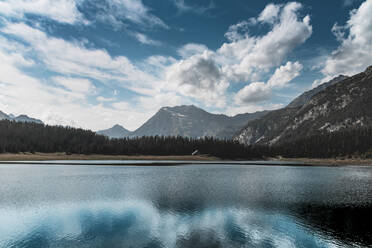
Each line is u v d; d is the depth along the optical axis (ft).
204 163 547.90
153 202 132.16
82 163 467.93
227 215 107.55
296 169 385.91
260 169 379.35
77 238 80.48
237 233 85.46
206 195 152.56
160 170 335.26
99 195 150.51
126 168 363.35
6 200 135.13
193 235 83.56
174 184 200.34
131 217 104.53
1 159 514.27
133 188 177.78
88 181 213.87
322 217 104.22
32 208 118.93
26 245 74.90
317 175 286.05
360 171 349.61
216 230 88.22
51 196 146.51
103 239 79.92
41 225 93.76
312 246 74.54
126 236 82.38
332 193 161.58
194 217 104.63
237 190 172.14
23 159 537.24
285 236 82.38
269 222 97.25
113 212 112.68
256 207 121.90
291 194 157.48
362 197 148.25
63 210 115.24
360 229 89.30
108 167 376.68
